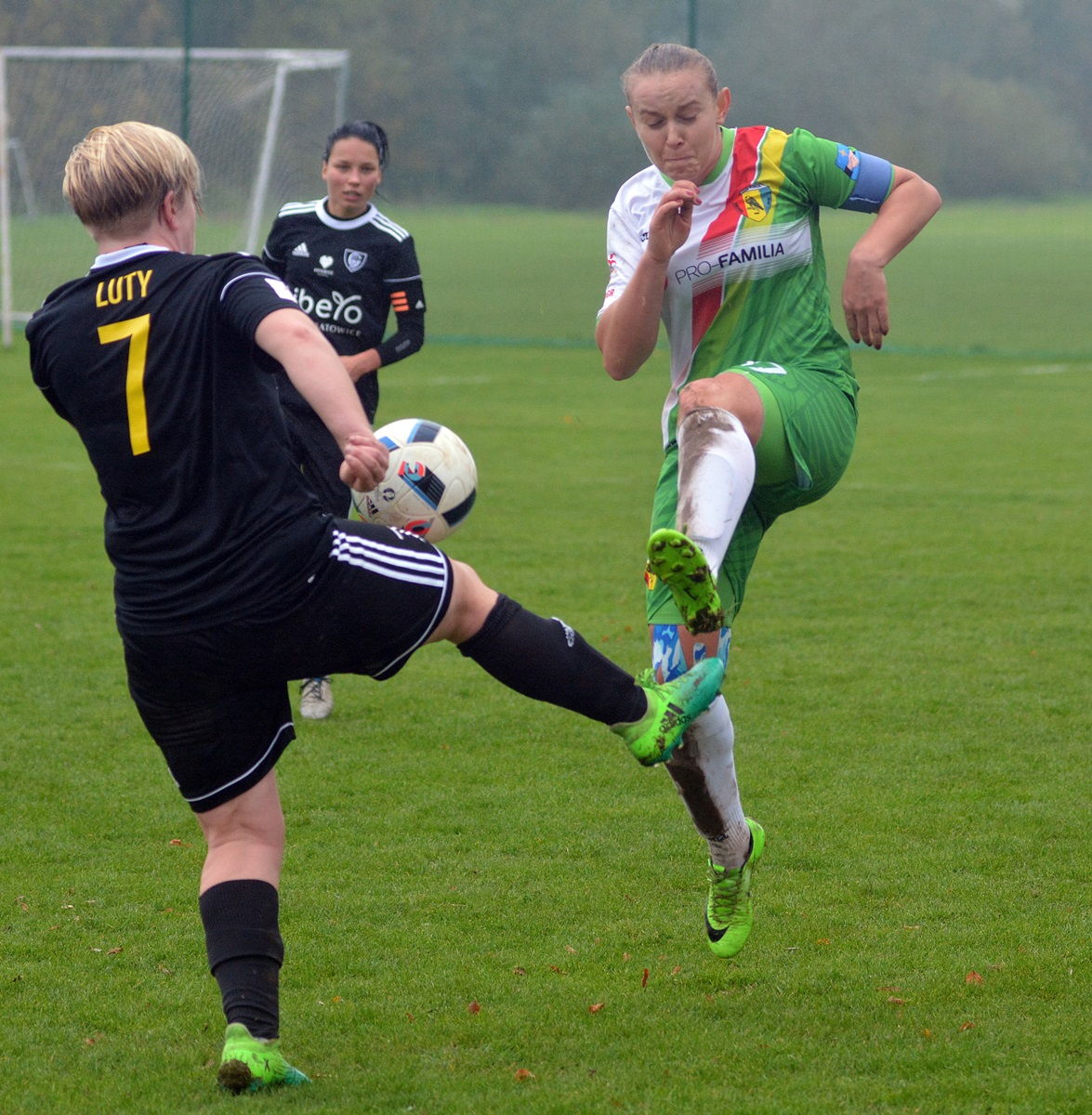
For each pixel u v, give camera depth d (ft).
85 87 223.92
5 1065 31.40
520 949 37.78
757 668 63.98
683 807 48.34
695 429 32.24
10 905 40.47
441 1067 31.17
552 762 52.95
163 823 47.03
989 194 332.60
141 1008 34.40
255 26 249.96
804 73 255.70
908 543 89.92
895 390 166.61
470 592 29.71
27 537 90.94
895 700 59.41
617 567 83.15
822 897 40.86
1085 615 72.74
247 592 28.22
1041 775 50.80
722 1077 30.63
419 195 265.95
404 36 257.55
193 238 30.89
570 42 258.57
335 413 26.35
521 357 199.52
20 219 226.38
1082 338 216.74
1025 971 35.81
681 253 35.91
